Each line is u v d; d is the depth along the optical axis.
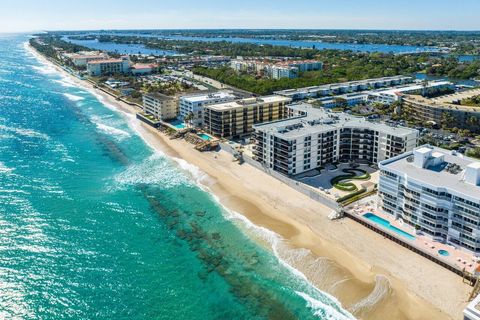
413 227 127.75
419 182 121.75
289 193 160.25
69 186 167.62
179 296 104.94
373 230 131.25
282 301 103.00
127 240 129.38
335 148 184.62
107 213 146.00
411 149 173.12
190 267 116.31
